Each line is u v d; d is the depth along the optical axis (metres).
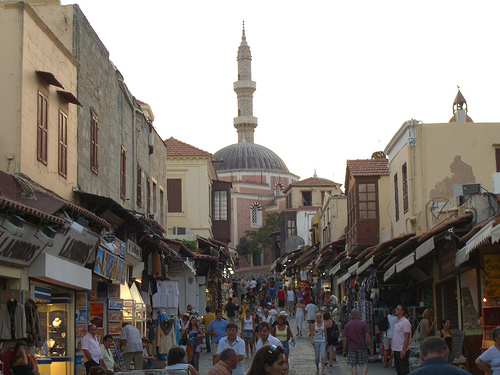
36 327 14.12
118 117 23.56
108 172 22.09
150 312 24.73
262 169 127.88
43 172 16.33
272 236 96.50
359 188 32.72
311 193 93.00
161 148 32.50
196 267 36.22
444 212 22.28
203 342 29.58
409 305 24.39
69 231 15.20
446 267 19.64
